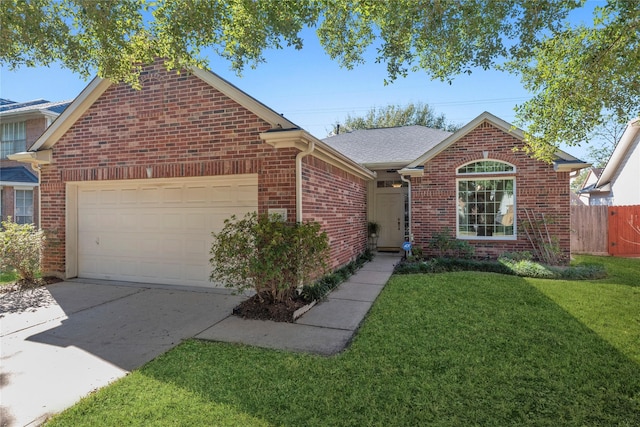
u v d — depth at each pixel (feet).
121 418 9.27
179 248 24.75
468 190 34.09
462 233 34.27
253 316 17.83
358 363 12.42
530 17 14.34
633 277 26.76
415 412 9.48
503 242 32.65
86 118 25.58
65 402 10.19
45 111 46.47
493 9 14.14
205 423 9.04
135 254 25.94
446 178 34.17
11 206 45.03
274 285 18.48
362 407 9.74
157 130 23.70
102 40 16.03
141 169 24.14
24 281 25.14
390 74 16.87
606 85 17.11
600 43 16.22
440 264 30.68
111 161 24.95
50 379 11.55
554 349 13.48
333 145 48.62
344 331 15.85
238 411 9.57
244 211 22.76
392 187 42.96
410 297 21.07
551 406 9.71
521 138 31.78
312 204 22.81
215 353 13.37
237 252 17.94
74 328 16.33
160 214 25.17
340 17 15.97
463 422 9.06
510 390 10.56
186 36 15.75
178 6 14.71
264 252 17.54
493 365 12.18
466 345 13.92
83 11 14.97
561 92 18.69
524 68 20.06
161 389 10.71
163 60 23.35
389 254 40.83
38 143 26.63
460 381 11.12
